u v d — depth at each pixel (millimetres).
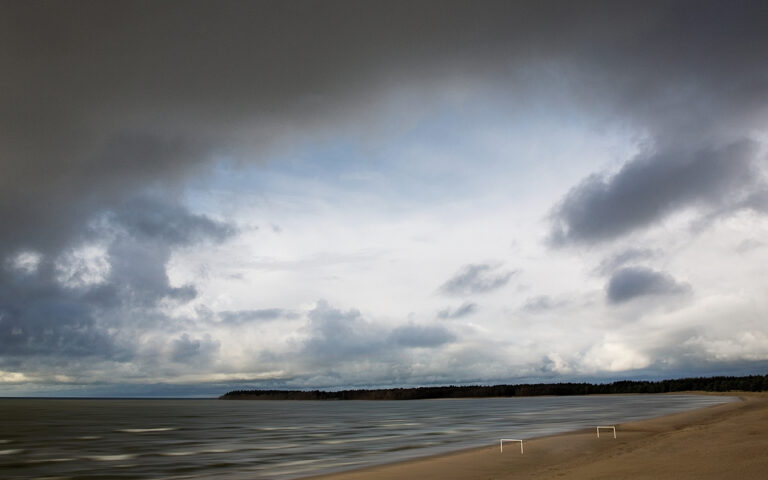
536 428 63938
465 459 33719
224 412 179875
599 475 23281
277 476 31234
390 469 30781
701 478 20594
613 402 176750
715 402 125000
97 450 52906
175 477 33531
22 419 128250
